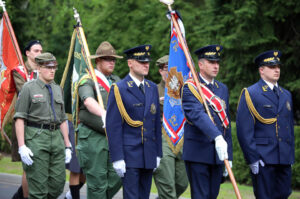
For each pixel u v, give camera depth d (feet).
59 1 98.37
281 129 35.94
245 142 35.68
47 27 100.48
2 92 43.93
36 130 35.94
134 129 33.04
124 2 87.30
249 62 75.77
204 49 33.45
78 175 44.01
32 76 43.93
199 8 90.53
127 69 84.94
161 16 86.33
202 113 32.22
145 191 34.09
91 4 93.56
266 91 36.11
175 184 41.91
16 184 56.13
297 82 72.49
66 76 43.50
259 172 35.88
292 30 75.87
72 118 40.68
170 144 37.29
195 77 33.24
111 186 37.81
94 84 38.19
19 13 98.37
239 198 30.42
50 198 37.37
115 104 32.78
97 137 37.22
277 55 36.09
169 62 37.24
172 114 37.32
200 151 32.94
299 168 59.06
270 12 73.26
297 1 71.77
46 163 36.09
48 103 36.55
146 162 32.99
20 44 98.68
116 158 32.35
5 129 91.61
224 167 34.63
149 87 33.91
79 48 42.06
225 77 79.87
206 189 33.30
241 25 74.33
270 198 36.22
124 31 87.20
